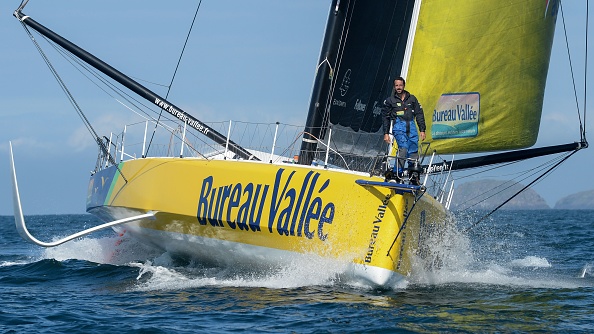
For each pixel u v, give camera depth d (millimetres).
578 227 109625
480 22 32312
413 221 28422
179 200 32625
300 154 32781
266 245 30047
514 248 58531
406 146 29344
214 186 31422
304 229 28766
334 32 32469
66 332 23094
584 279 36781
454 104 33000
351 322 23609
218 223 31031
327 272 29000
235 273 33094
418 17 32594
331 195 28531
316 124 32625
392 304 26328
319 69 32625
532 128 33188
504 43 32438
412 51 32781
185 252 35125
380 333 22359
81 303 28062
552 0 32250
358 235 27984
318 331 22516
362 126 33250
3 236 87625
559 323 23797
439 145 33344
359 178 28500
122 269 36406
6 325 24250
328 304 26156
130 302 27906
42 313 26078
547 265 45250
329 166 30922
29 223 148125
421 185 27641
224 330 22906
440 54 32688
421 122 29703
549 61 33156
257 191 30047
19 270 37750
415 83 32938
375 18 32812
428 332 22438
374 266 27594
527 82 32781
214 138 34562
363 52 32875
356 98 33031
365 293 28219
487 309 25875
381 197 27781
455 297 28172
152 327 23297
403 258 28250
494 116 32938
